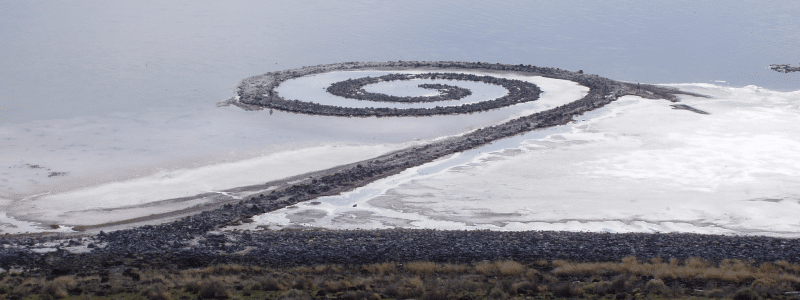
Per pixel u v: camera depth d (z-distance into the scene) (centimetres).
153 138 7781
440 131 8400
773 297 2097
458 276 2727
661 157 6994
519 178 6269
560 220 5034
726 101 10012
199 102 9819
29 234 4550
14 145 7300
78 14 19138
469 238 3959
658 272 2611
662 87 11294
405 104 9950
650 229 4781
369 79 11744
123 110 9219
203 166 6719
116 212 5253
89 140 7619
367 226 4869
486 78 11806
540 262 3009
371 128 8475
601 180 6191
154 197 5678
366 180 6206
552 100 10144
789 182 6075
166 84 11169
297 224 4903
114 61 13238
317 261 3244
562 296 2205
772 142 7600
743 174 6369
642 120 8700
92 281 2622
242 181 6222
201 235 4331
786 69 13275
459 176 6341
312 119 8862
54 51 14112
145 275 2784
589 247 3559
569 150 7294
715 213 5166
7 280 2655
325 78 11925
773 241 3853
